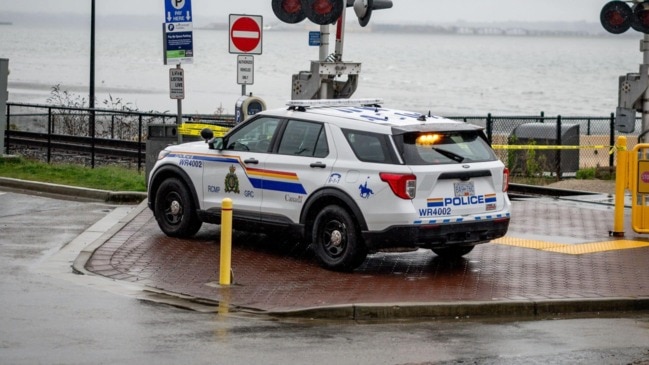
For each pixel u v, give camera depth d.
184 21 29.17
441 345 14.75
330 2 25.47
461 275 19.70
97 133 48.25
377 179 19.25
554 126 39.44
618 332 15.83
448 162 19.52
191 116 39.62
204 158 22.22
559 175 39.00
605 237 23.75
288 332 15.41
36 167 34.75
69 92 129.25
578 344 14.91
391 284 18.86
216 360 13.59
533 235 23.95
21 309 16.36
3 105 36.31
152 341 14.56
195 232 22.88
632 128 34.19
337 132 20.14
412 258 21.38
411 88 185.75
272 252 21.77
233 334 15.13
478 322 16.56
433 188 19.31
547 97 171.00
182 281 18.88
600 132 77.44
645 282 19.11
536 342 15.02
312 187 20.20
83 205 28.20
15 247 21.91
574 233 24.23
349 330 15.72
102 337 14.71
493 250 22.19
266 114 21.48
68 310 16.38
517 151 39.25
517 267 20.44
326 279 19.25
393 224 19.14
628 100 34.22
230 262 18.91
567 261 21.03
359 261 19.73
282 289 18.34
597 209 28.02
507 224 20.31
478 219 19.77
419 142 19.45
